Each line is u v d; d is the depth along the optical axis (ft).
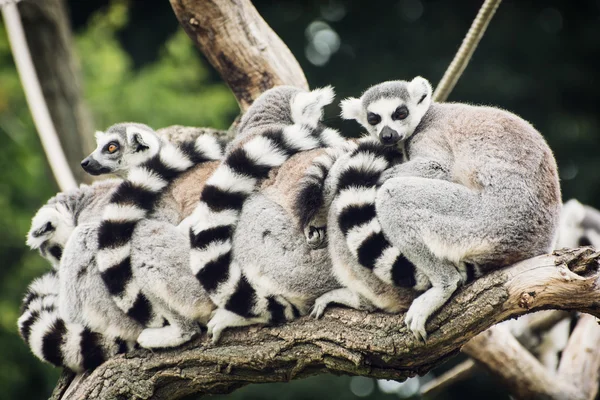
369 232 29.50
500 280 27.35
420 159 31.07
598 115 107.55
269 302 31.94
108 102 85.25
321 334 30.19
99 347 36.06
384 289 29.96
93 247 35.53
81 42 91.56
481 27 41.27
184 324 33.55
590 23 110.63
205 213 32.73
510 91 103.30
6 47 85.87
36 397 80.43
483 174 29.30
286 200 32.53
